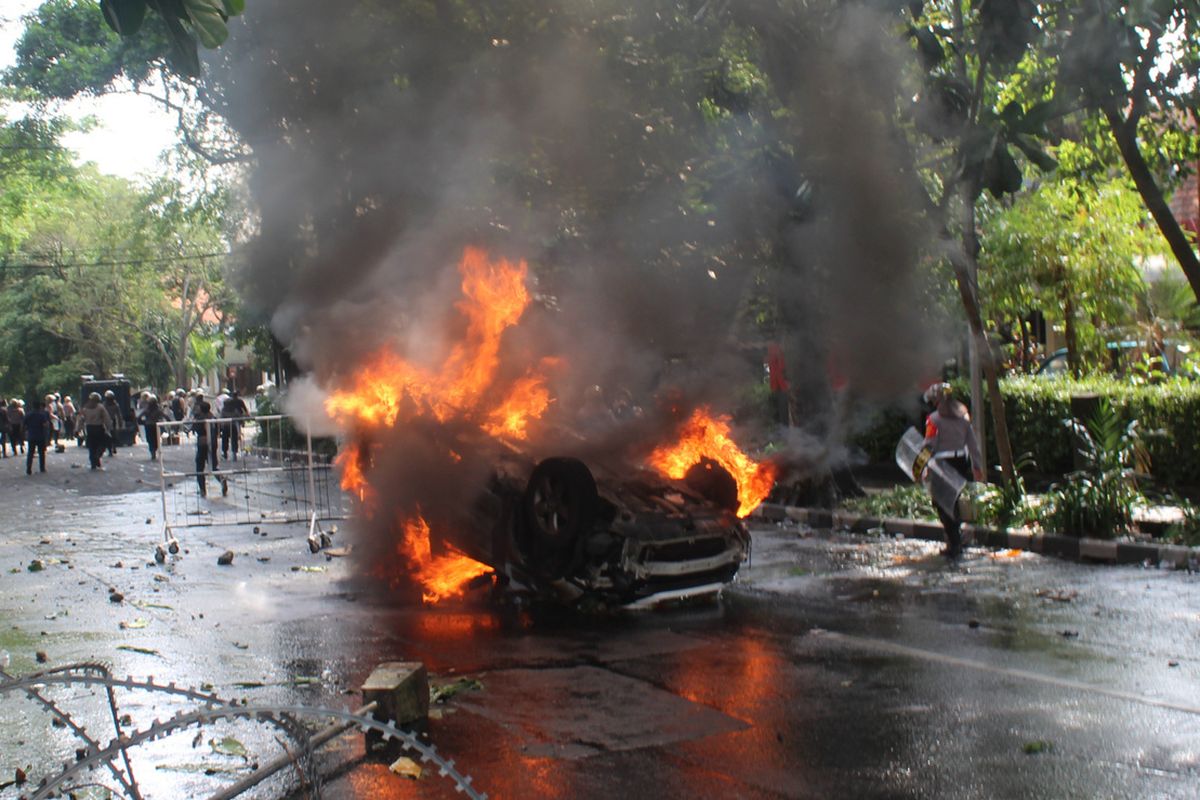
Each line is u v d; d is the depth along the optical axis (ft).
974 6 21.39
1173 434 52.08
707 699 22.26
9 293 198.18
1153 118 41.37
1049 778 17.52
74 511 61.21
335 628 29.48
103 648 27.61
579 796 17.20
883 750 18.97
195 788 17.88
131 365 200.85
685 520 30.99
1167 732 19.65
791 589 34.12
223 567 39.93
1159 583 33.86
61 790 17.40
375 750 19.53
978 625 28.48
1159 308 66.59
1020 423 58.49
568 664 25.23
